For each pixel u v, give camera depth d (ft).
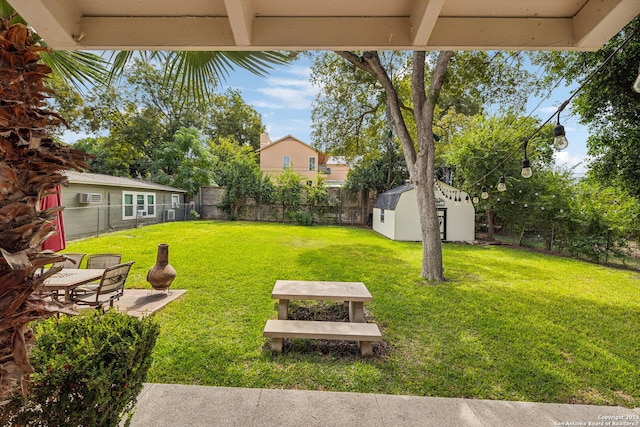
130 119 60.18
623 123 20.54
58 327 5.41
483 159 36.63
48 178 3.64
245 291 15.71
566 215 30.58
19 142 3.36
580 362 9.59
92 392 4.61
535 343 10.78
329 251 28.40
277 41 4.59
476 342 10.75
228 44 4.58
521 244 36.76
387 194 46.32
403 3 4.41
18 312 3.29
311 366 8.97
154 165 59.57
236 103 86.12
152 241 30.76
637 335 11.68
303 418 6.73
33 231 3.47
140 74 55.98
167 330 11.07
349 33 4.62
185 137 59.98
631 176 21.66
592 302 15.56
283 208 55.62
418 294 16.14
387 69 22.09
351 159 31.73
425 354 9.88
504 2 4.41
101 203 36.06
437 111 30.42
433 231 19.10
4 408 4.18
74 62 6.60
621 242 26.08
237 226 46.52
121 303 13.48
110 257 15.40
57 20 4.07
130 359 5.07
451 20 4.66
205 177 61.52
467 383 8.34
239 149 79.71
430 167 19.13
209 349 9.74
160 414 6.71
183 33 4.55
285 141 76.13
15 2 3.70
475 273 21.54
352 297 10.67
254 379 8.26
